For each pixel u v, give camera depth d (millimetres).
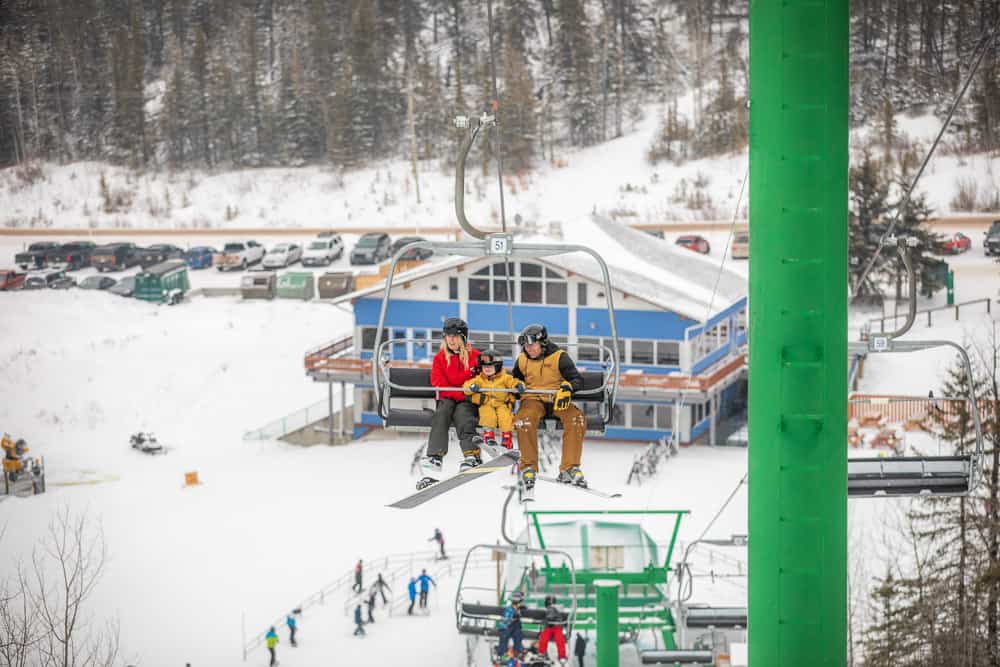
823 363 9547
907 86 119500
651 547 32812
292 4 149000
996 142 101500
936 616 28188
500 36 141875
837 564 9812
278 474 50844
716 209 100812
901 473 14586
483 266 53281
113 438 58375
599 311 52094
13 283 84500
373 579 38719
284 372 67375
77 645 33938
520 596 30078
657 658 25438
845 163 9453
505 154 117000
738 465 48156
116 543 43031
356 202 113188
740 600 34969
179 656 33469
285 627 35375
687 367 51250
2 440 51375
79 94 139125
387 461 51844
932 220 70625
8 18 142875
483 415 11703
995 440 28734
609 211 104250
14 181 125125
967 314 65188
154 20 155500
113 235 107875
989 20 118875
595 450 51375
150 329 75500
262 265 90688
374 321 55281
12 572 39969
